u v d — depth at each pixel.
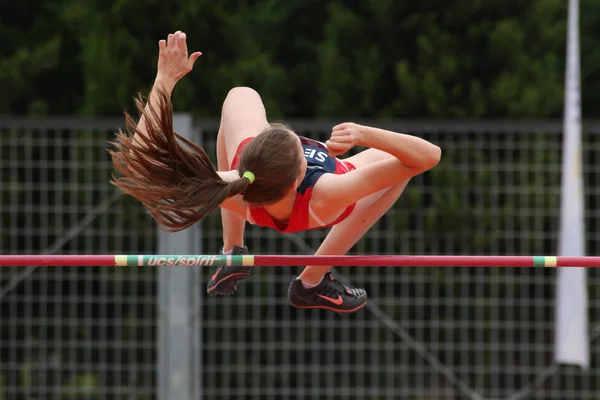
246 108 12.03
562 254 18.69
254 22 30.45
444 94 26.77
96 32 27.31
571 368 24.78
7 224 26.42
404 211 24.62
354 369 24.47
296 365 25.42
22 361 26.95
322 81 28.39
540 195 23.31
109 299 24.53
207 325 24.42
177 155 10.74
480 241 24.66
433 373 25.22
